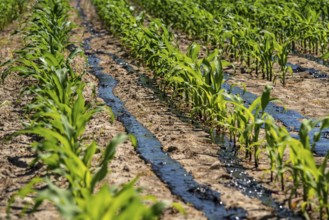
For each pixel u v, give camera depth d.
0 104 10.20
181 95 10.57
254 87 11.79
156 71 12.38
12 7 22.84
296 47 16.20
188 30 18.48
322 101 10.42
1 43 17.31
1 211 5.80
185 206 6.03
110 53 16.17
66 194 4.48
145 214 4.19
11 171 7.04
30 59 10.92
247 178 6.86
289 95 10.96
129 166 7.23
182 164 7.35
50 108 7.54
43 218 5.65
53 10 16.00
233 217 5.76
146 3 25.78
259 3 17.91
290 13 16.42
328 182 5.61
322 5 17.91
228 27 15.81
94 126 9.01
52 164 5.70
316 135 6.14
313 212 5.88
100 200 4.11
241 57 13.95
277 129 6.32
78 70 13.60
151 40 12.70
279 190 6.48
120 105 10.45
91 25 22.61
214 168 7.18
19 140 8.21
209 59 9.70
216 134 8.63
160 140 8.36
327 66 13.59
